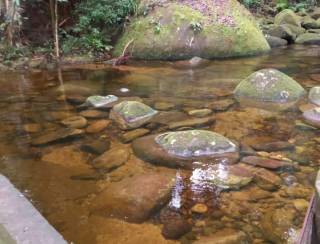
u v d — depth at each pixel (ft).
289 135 10.02
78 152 9.05
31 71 17.58
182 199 6.99
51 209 6.75
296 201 6.93
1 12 19.35
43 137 9.96
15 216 5.16
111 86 14.89
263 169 8.14
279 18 26.21
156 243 5.81
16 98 13.52
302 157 8.73
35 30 20.74
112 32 21.18
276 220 6.39
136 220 6.40
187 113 11.71
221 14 20.36
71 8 21.40
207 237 5.94
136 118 11.18
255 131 10.30
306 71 16.66
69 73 17.11
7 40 19.11
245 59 19.42
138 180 7.54
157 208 6.72
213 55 19.62
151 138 9.50
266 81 13.37
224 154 8.79
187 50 19.38
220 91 14.05
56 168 8.29
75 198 7.07
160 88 14.55
